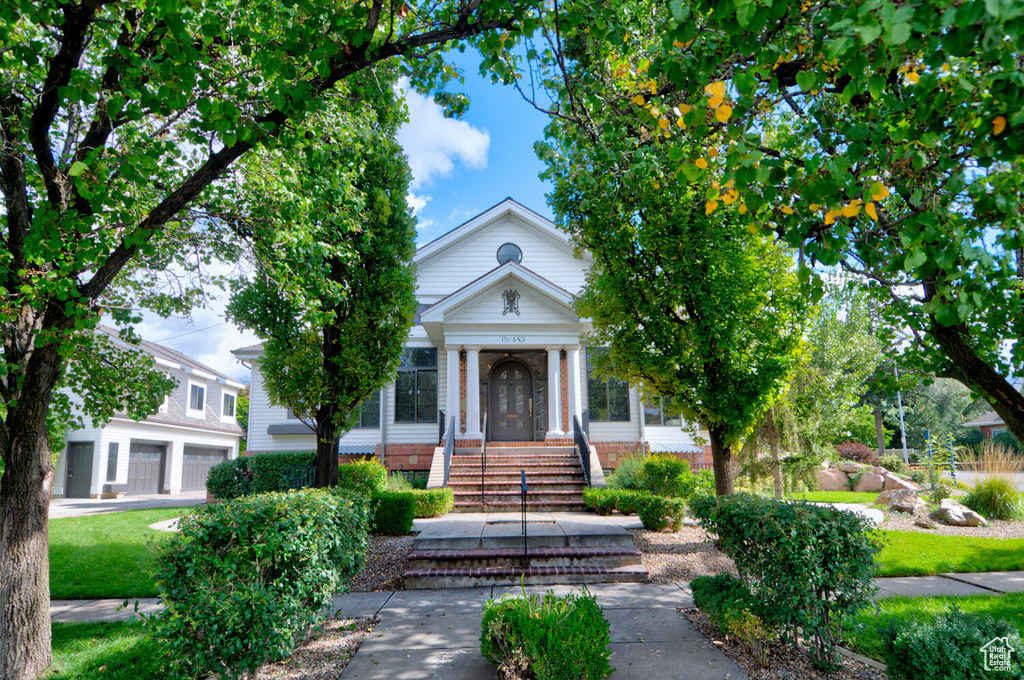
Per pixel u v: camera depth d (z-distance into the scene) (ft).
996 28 6.86
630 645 17.22
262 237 23.95
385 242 35.47
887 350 19.90
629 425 60.34
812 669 15.43
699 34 10.30
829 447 42.83
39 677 16.38
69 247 14.48
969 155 10.14
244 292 33.04
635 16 16.12
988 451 46.93
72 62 14.98
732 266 27.78
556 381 54.49
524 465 49.83
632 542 27.73
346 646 17.74
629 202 29.09
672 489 41.70
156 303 25.84
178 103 12.76
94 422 25.22
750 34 9.55
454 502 43.19
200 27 14.97
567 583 24.82
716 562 27.68
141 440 84.43
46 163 16.84
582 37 17.12
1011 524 39.55
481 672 15.57
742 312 28.12
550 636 13.94
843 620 16.65
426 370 62.03
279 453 54.39
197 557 14.26
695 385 29.14
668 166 18.06
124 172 14.56
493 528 31.53
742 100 10.41
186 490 97.25
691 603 21.47
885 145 10.39
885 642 13.38
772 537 16.11
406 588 24.61
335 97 21.81
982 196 9.96
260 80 14.71
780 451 40.88
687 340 28.96
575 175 20.35
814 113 12.86
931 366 18.52
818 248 10.69
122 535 35.19
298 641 18.17
